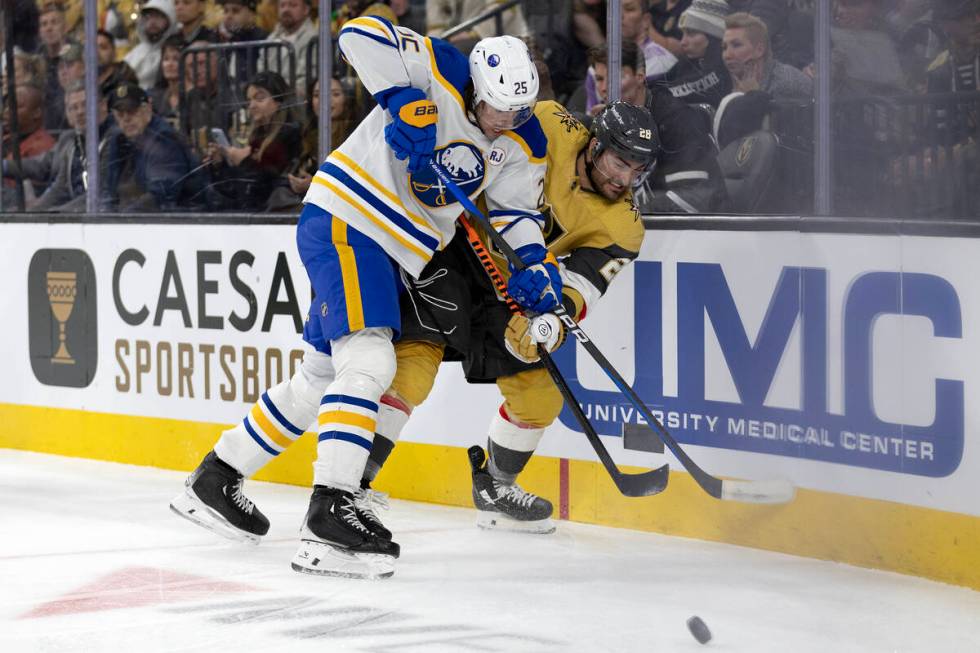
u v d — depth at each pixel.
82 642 6.49
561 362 10.02
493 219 8.41
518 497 9.42
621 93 10.32
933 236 7.91
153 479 11.76
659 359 9.52
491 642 6.52
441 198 8.19
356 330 7.83
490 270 8.43
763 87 10.01
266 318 11.62
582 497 9.94
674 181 10.45
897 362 8.15
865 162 9.55
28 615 7.02
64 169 13.52
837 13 9.59
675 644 6.52
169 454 12.38
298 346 11.43
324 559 7.96
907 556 8.14
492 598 7.45
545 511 9.35
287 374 11.52
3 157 13.86
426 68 7.93
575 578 8.01
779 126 9.97
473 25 11.76
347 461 7.92
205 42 12.55
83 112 13.31
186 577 7.91
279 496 10.96
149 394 12.50
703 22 10.16
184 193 12.80
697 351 9.32
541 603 7.35
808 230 8.65
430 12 11.93
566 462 10.01
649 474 8.24
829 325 8.55
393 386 8.66
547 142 8.57
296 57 12.10
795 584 7.90
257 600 7.34
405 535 9.36
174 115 12.77
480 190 8.27
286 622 6.88
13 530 9.38
